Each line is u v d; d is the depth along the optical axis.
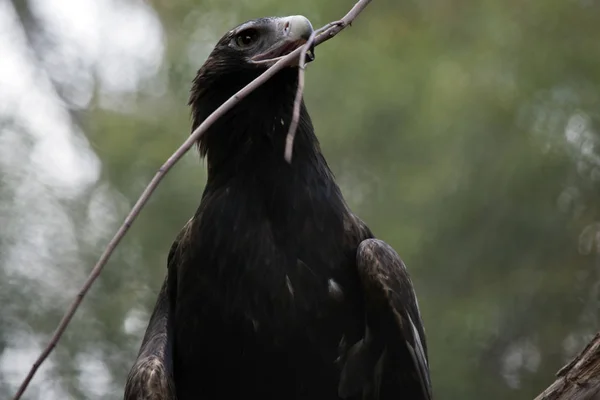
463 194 15.48
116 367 14.27
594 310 15.54
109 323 14.47
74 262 14.76
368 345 7.94
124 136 16.16
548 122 15.73
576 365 7.07
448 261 15.38
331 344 7.89
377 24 17.38
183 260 8.09
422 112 16.00
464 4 17.44
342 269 8.02
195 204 15.43
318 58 16.38
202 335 7.97
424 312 15.06
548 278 15.46
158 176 5.92
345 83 16.20
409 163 15.91
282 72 8.34
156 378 7.68
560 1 16.28
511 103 15.79
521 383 15.19
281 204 8.05
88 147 17.52
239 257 7.90
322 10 16.59
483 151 15.64
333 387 7.92
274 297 7.84
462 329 14.94
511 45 16.31
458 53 16.83
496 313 15.28
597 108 15.59
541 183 15.45
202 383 8.05
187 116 16.62
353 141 15.98
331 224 8.10
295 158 8.23
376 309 7.88
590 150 15.58
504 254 15.51
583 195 15.55
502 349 15.40
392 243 15.25
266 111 8.33
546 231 15.51
